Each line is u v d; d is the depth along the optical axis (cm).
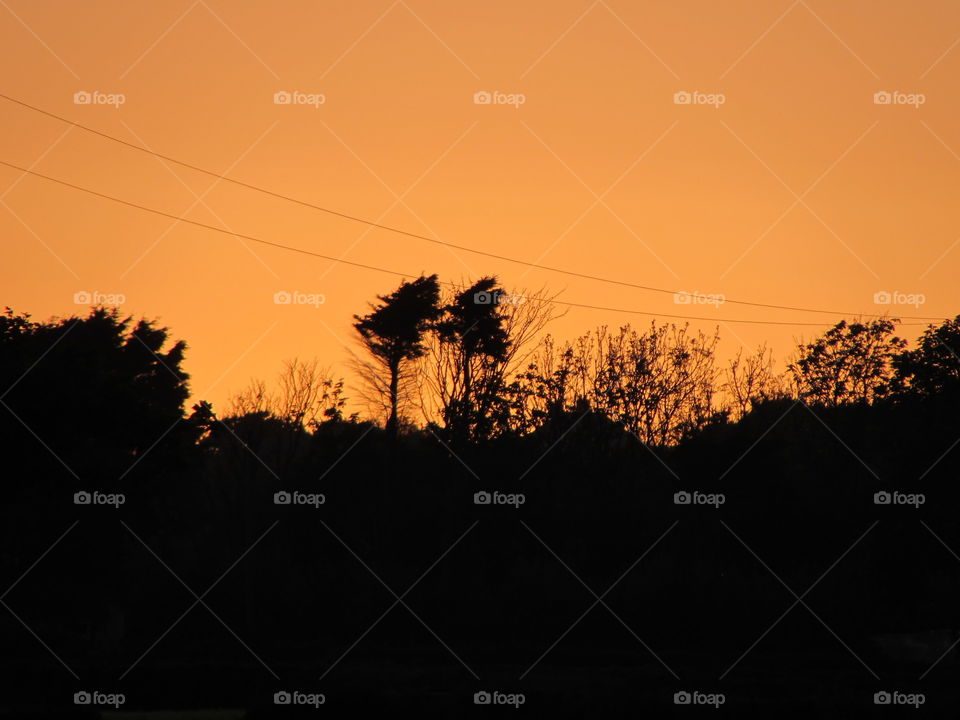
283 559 6869
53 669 4131
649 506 7081
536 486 6981
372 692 3153
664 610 6388
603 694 3494
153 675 4050
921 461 5744
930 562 5756
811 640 6044
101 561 5503
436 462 7362
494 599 6544
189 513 7400
